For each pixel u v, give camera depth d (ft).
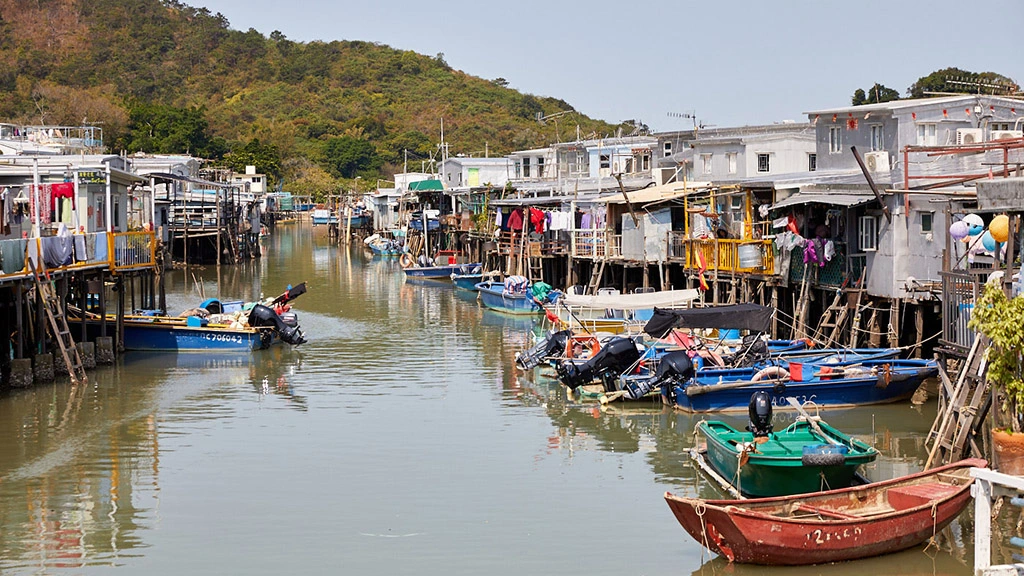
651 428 99.71
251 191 425.69
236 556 68.44
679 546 69.46
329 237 397.80
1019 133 147.23
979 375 72.38
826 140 164.14
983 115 151.33
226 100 624.59
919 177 115.85
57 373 122.52
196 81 636.89
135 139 483.10
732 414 104.27
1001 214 81.92
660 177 215.31
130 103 521.24
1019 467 64.49
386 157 549.54
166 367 129.80
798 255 126.82
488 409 108.06
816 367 104.78
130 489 81.76
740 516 61.41
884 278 111.86
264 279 246.27
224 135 562.66
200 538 71.46
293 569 66.28
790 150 205.98
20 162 154.30
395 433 98.17
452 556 68.13
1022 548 66.33
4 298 116.88
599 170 249.34
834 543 63.16
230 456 90.58
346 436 97.09
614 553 68.33
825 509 64.54
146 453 91.56
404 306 196.65
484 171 339.16
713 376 105.40
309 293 217.77
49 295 115.24
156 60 643.04
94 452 91.81
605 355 111.14
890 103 154.30
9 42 625.00
